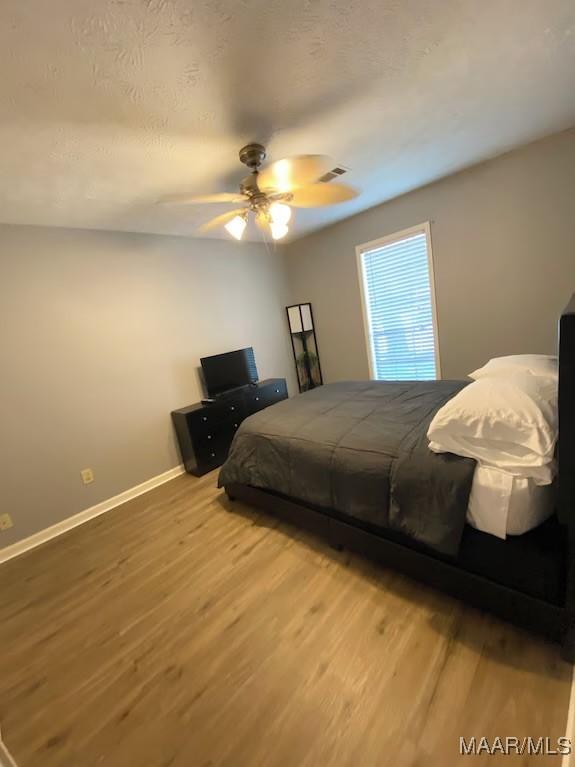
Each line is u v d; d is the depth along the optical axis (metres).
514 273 3.09
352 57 1.47
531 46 1.57
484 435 1.42
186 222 3.22
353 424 2.15
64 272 2.83
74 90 1.38
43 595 2.06
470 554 1.44
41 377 2.71
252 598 1.80
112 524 2.77
